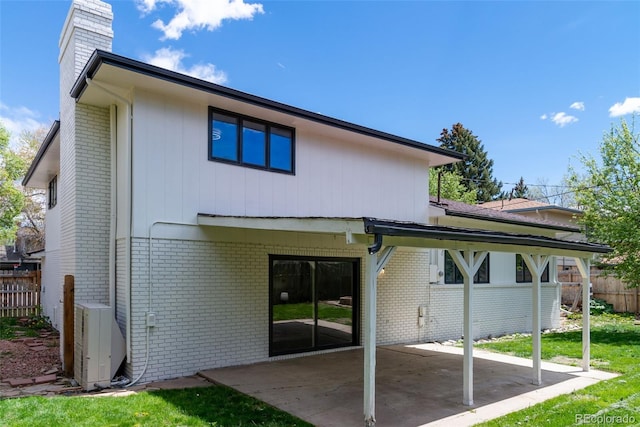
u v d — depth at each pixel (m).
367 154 10.54
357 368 7.85
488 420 5.29
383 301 10.59
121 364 6.89
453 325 12.05
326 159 9.65
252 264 8.24
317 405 5.74
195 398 5.86
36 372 7.43
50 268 13.27
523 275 14.19
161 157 7.22
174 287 7.22
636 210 13.87
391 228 4.69
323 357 8.77
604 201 14.72
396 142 10.45
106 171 7.87
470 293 6.07
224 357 7.76
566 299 19.73
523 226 13.90
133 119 6.99
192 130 7.61
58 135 9.88
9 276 14.11
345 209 9.93
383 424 5.14
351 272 10.11
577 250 7.68
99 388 6.34
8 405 5.29
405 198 11.40
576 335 12.23
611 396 6.30
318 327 9.34
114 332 6.71
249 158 8.33
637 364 8.39
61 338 8.12
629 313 17.77
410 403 5.92
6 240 24.38
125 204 7.05
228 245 7.92
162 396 5.91
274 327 8.57
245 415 5.24
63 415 4.98
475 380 7.20
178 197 7.36
